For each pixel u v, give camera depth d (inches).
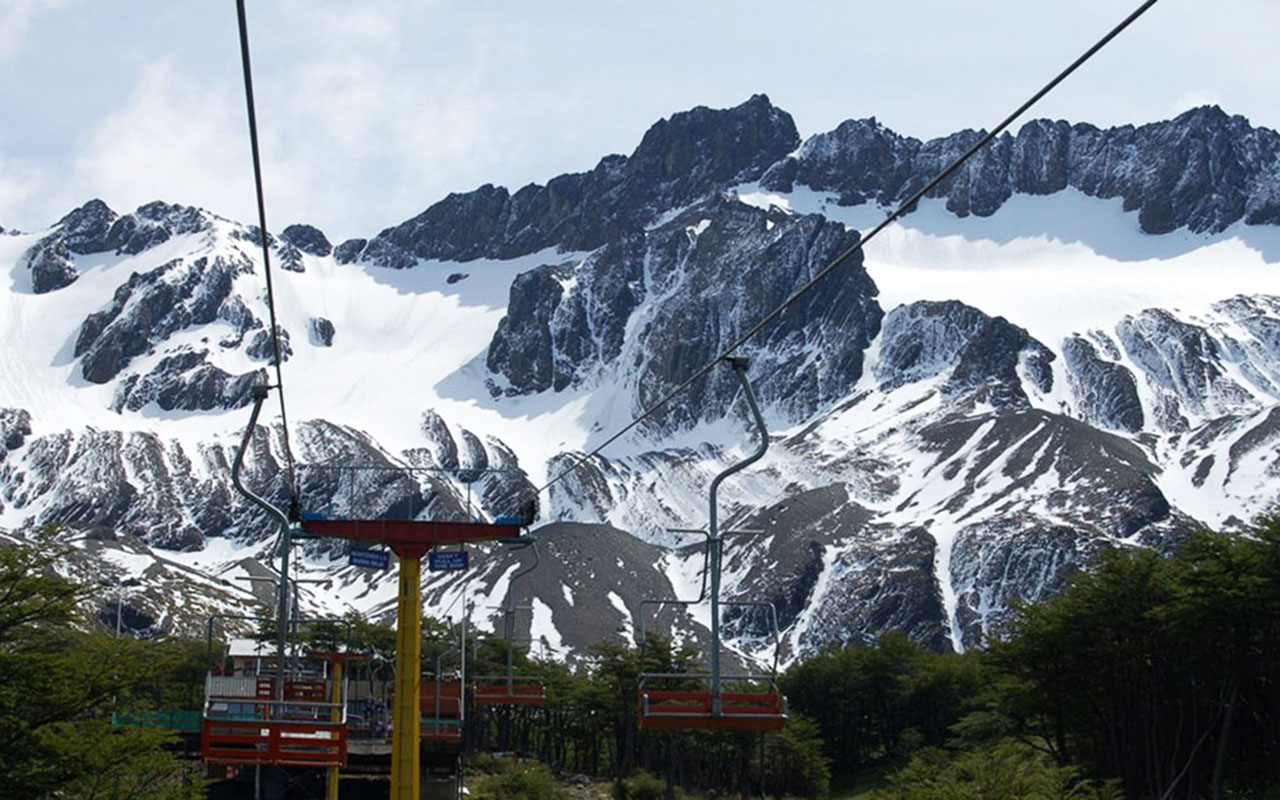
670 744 5374.0
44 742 2119.8
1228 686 3882.9
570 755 7185.0
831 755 7244.1
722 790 5969.5
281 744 1788.9
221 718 1791.3
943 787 3321.9
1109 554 4200.3
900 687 7135.8
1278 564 3538.4
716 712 1616.6
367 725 3408.0
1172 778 4010.8
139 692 3447.3
